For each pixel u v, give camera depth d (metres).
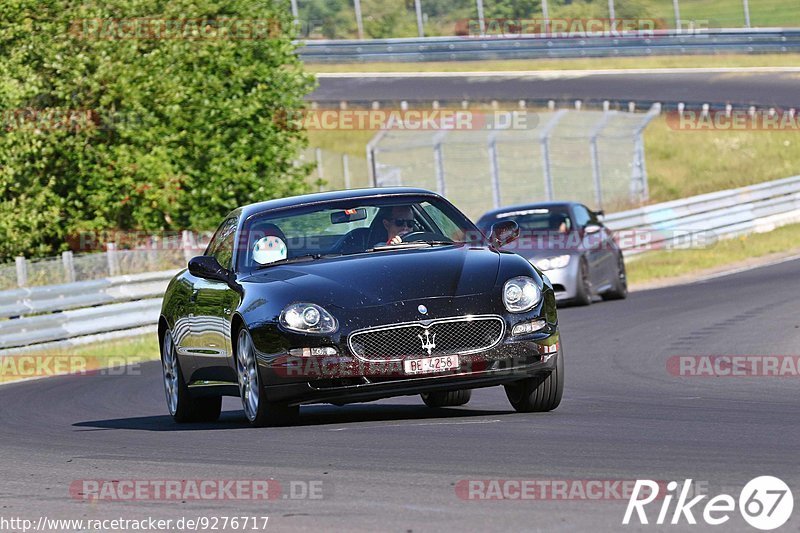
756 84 174.75
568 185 129.38
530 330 29.05
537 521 17.31
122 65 84.50
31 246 84.12
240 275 31.83
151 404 42.12
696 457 21.91
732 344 46.78
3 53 82.62
